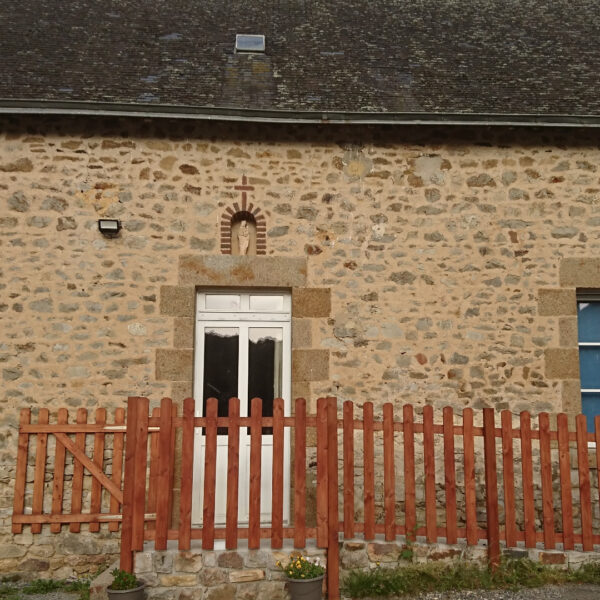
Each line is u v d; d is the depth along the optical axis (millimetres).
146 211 5613
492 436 4480
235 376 5719
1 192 5492
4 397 5266
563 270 5828
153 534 4137
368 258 5762
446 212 5867
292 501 5438
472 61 6961
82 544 5031
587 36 7793
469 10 8461
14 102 5285
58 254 5480
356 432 5477
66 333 5398
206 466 4152
